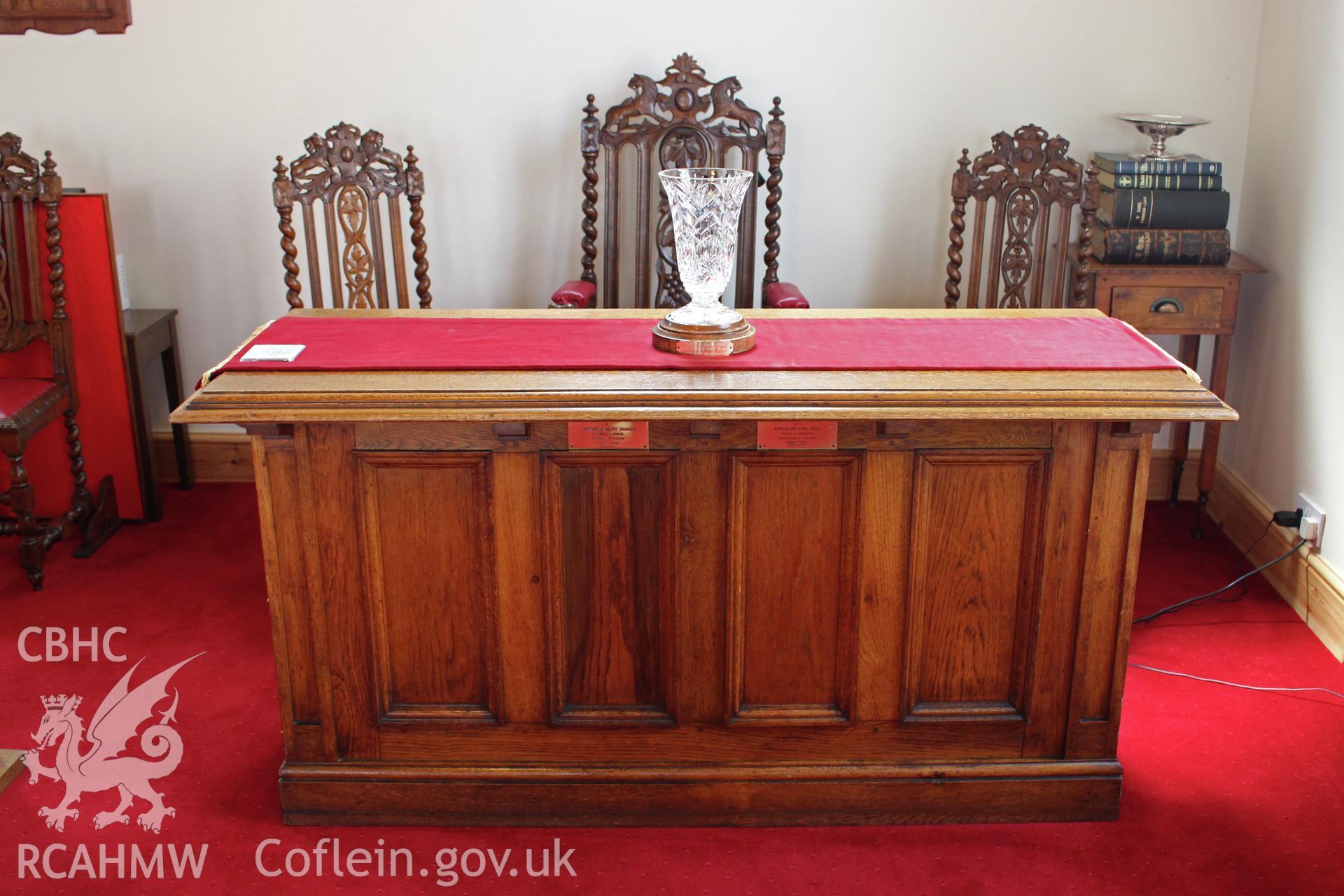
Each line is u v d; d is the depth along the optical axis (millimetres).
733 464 2279
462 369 2334
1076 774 2496
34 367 3766
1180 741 2824
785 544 2359
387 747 2486
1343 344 3240
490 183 4027
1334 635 3203
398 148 3992
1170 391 2252
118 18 3865
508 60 3902
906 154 3971
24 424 3418
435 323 2688
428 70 3916
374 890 2338
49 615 3400
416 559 2363
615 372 2322
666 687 2443
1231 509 3916
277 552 2352
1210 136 3930
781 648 2430
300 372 2328
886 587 2377
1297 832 2512
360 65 3912
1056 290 3709
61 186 3553
